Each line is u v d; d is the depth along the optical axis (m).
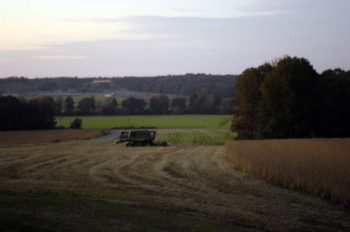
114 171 32.81
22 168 34.41
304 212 18.86
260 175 29.81
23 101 112.19
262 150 43.50
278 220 17.22
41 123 110.56
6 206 17.75
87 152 49.56
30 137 83.62
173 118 145.25
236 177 29.50
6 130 102.88
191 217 16.97
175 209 18.53
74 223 15.09
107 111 156.88
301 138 63.28
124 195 21.64
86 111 156.38
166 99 161.12
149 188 24.86
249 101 75.00
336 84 67.31
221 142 74.12
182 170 33.44
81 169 33.91
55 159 41.31
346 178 24.95
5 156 44.38
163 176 30.14
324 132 66.75
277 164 31.62
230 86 183.88
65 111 154.50
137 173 31.70
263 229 15.76
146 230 14.52
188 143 71.50
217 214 17.84
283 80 64.69
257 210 18.98
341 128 66.81
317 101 65.88
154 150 52.78
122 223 15.34
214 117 148.00
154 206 19.00
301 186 24.41
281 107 66.06
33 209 17.25
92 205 18.38
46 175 30.50
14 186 24.42
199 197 22.00
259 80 74.81
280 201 21.16
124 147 58.78
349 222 17.45
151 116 153.38
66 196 20.61
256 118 71.81
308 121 65.06
